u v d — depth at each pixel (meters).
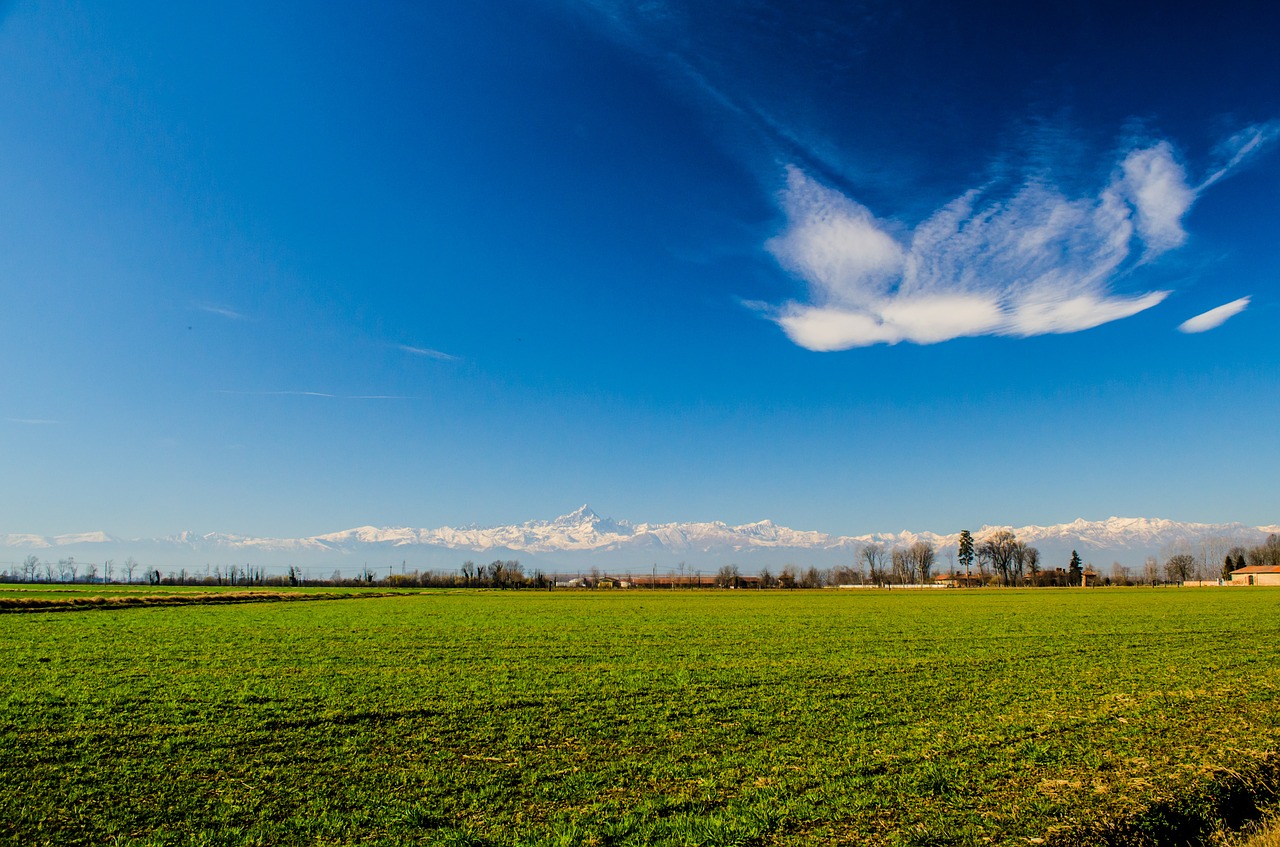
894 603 96.06
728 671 30.41
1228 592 122.19
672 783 14.77
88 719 20.56
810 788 14.22
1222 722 19.20
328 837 12.09
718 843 11.53
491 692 25.14
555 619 64.88
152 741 18.09
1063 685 26.44
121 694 24.39
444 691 25.30
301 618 64.50
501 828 12.38
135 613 68.44
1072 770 14.91
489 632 50.22
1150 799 13.01
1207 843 12.33
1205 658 34.06
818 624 57.78
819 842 11.45
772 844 11.45
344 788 14.59
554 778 15.20
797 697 24.27
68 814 13.11
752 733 19.11
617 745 17.86
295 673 29.58
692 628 53.81
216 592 132.62
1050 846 11.29
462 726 19.89
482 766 16.08
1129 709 21.39
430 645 41.09
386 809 13.30
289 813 13.19
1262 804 13.70
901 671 30.31
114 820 12.84
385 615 70.19
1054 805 12.75
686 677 28.69
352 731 19.31
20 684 26.38
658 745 17.86
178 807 13.46
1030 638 44.50
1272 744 16.45
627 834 12.01
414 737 18.66
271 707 22.28
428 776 15.32
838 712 21.72
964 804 13.02
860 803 13.14
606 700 23.70
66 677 28.09
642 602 104.81
